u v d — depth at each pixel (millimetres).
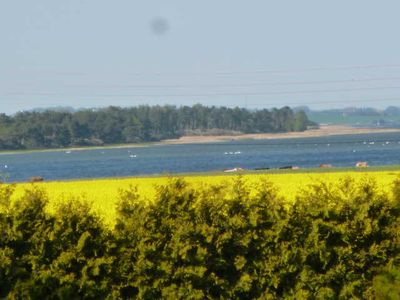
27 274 61781
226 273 64625
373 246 64875
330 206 66188
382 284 61188
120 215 65250
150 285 62750
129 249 63031
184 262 63500
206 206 65250
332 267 64938
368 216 66625
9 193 64750
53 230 62688
